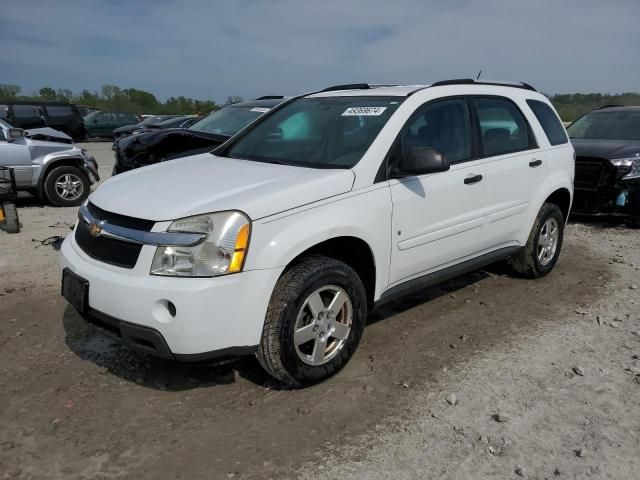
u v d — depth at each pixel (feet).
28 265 19.53
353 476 8.98
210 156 14.90
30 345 13.35
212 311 9.77
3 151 29.99
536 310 15.93
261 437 9.95
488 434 10.09
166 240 9.88
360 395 11.30
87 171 32.96
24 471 9.04
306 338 11.04
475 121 15.05
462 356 13.03
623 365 12.70
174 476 8.96
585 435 10.11
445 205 13.71
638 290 17.70
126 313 10.04
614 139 28.89
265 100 28.60
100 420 10.41
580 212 27.22
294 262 11.10
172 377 11.95
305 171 12.07
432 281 14.12
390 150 12.58
